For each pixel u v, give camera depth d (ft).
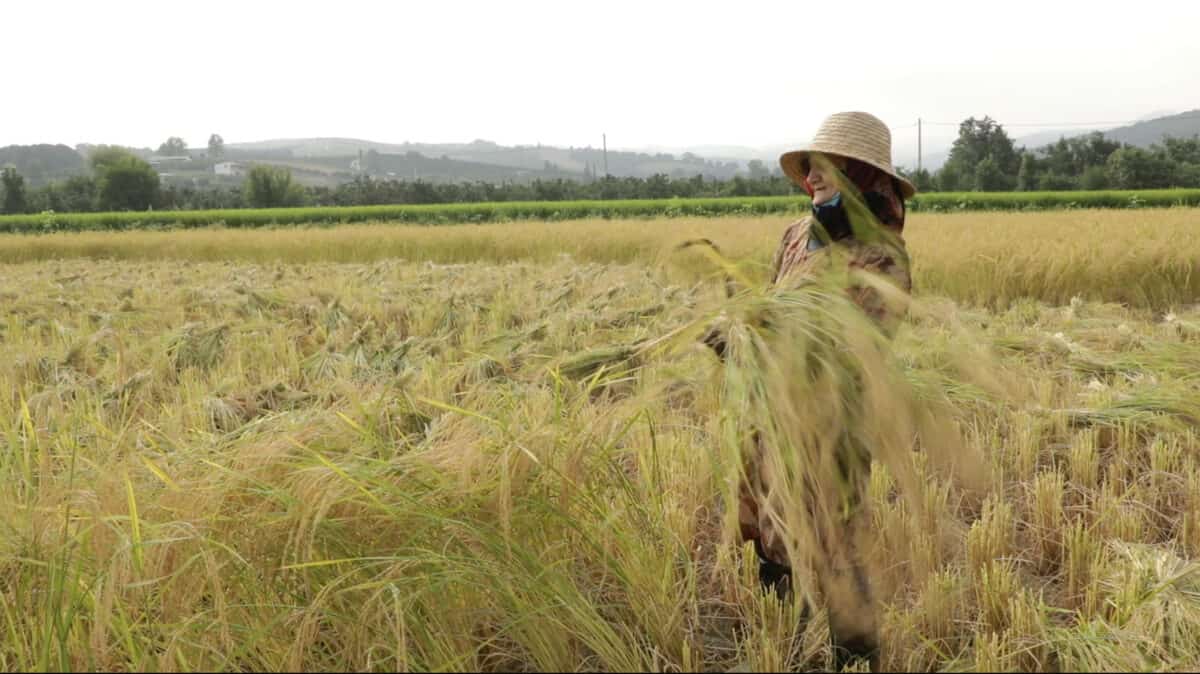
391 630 7.25
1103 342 21.72
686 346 7.82
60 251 75.77
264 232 78.48
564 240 56.13
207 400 15.21
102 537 7.76
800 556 6.62
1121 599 8.66
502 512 7.41
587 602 8.00
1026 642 8.13
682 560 9.65
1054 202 131.75
